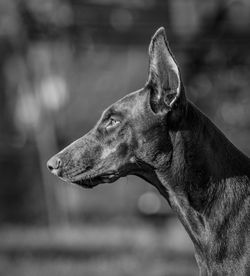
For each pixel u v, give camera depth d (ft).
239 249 21.24
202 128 22.11
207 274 21.77
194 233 22.11
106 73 79.36
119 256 49.55
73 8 63.05
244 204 21.74
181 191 22.09
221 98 62.03
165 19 64.64
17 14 63.26
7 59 78.79
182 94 21.71
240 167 22.25
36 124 74.18
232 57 60.85
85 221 74.13
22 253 51.19
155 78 22.17
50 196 73.46
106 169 22.56
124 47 66.95
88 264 45.98
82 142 22.71
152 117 22.11
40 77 72.90
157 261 47.16
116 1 64.85
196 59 61.46
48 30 63.21
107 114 22.67
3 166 76.84
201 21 61.98
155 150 22.12
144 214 67.87
